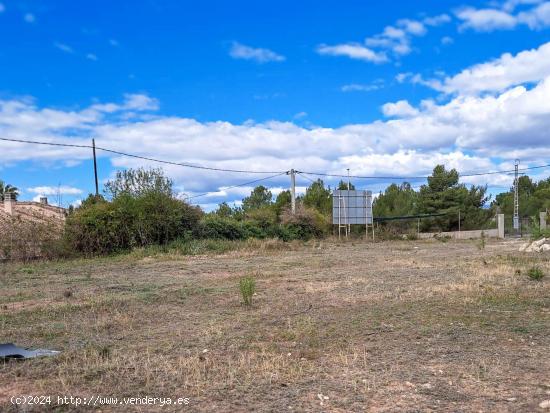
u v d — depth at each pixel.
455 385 4.89
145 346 6.51
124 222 25.20
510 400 4.49
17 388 4.94
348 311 8.76
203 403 4.48
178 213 27.16
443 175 49.47
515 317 8.00
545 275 13.03
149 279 14.53
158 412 4.29
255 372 5.34
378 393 4.68
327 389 4.80
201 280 14.02
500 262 16.91
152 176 27.77
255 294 11.05
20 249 21.86
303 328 7.42
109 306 9.66
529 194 77.44
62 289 12.56
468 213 49.25
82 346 6.53
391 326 7.48
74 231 23.66
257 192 60.56
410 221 49.09
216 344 6.56
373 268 16.52
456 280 12.52
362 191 39.72
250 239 29.58
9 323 8.20
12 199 30.61
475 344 6.43
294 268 17.30
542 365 5.52
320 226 37.91
